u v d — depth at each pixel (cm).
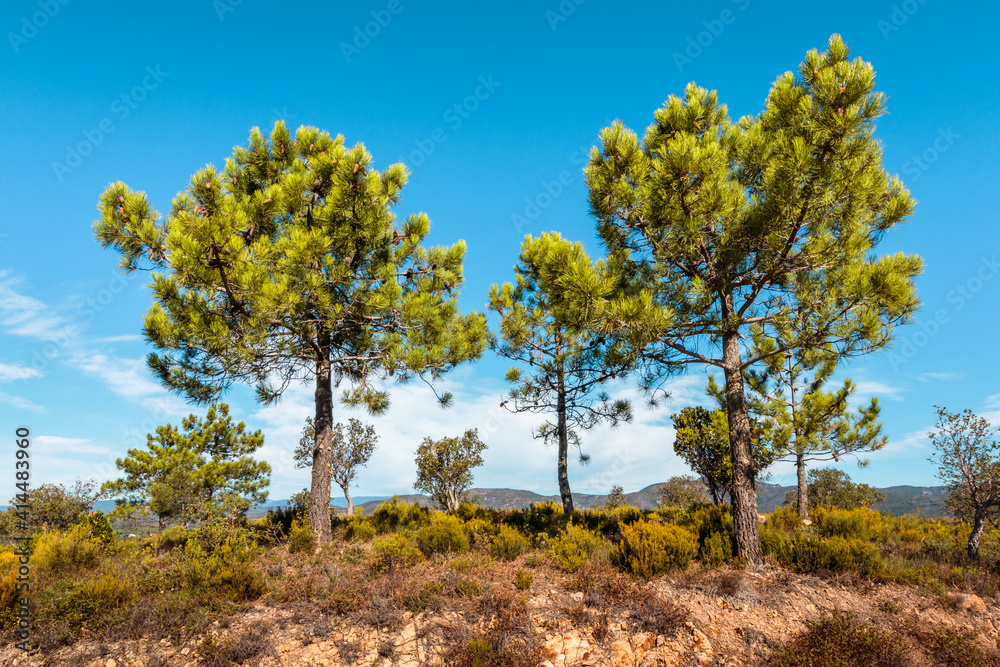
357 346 1355
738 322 973
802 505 1628
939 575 883
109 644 579
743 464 939
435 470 2328
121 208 1084
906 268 849
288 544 1075
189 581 734
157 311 1191
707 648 636
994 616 745
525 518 1441
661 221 920
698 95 1069
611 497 2661
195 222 998
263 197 1153
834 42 839
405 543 1015
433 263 1379
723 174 873
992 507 1066
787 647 630
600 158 1030
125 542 1112
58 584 712
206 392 1241
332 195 1153
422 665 587
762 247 907
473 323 1384
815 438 1465
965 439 1060
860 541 907
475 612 685
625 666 606
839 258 889
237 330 1209
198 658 569
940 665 618
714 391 1574
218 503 1217
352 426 2219
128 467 1666
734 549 929
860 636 638
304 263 1096
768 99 953
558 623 666
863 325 831
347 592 725
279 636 617
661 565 845
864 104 764
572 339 1353
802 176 816
